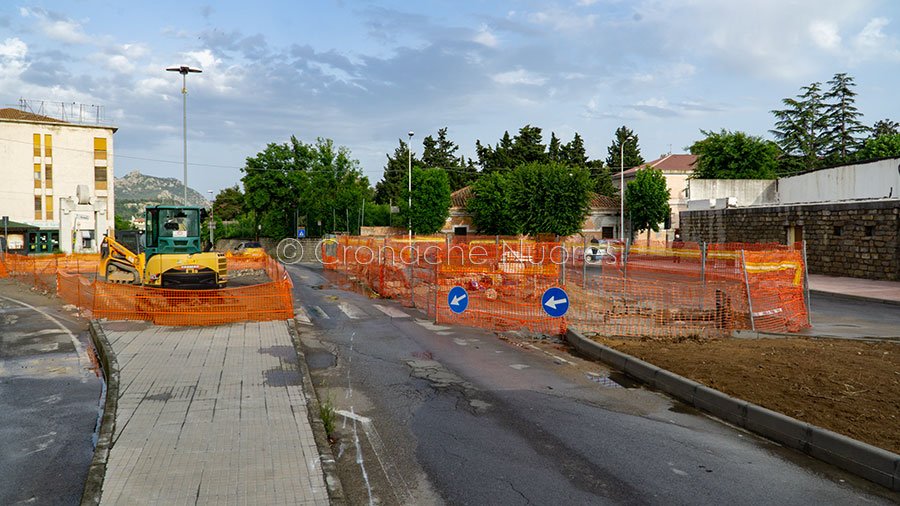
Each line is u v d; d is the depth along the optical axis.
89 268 30.94
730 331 11.95
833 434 5.62
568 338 11.64
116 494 4.64
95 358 10.38
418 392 8.03
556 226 44.84
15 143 55.12
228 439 5.86
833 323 14.46
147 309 13.33
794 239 31.06
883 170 30.27
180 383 7.95
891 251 24.80
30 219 55.78
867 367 8.54
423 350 10.80
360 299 18.44
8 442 6.31
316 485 4.84
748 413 6.59
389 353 10.53
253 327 12.30
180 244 15.10
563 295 12.09
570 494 4.94
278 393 7.50
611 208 57.94
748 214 35.00
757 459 5.70
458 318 14.03
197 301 13.28
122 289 13.66
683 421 6.86
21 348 11.20
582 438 6.27
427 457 5.75
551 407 7.37
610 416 7.03
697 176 58.28
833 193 34.28
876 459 5.18
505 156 85.19
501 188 53.94
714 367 8.58
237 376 8.33
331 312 15.54
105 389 8.42
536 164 47.03
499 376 8.93
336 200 52.62
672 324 12.71
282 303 13.43
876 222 25.58
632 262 20.06
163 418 6.50
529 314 13.82
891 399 6.94
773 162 55.19
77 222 40.03
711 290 15.09
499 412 7.16
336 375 8.97
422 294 18.53
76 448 6.14
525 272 17.09
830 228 28.30
